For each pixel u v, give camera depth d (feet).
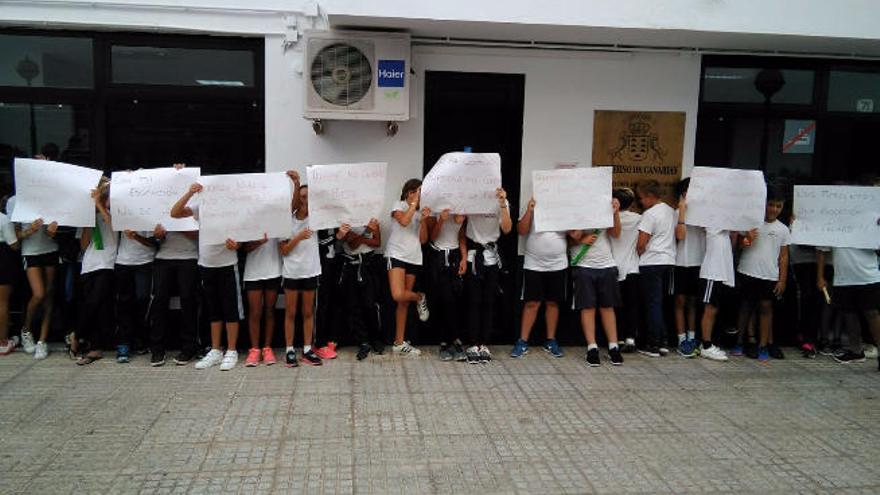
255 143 20.80
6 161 20.39
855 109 22.99
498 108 21.49
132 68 20.31
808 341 21.95
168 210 18.74
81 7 19.48
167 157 20.74
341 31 19.54
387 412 16.40
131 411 16.11
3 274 19.57
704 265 20.72
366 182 19.26
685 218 20.67
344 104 19.61
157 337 19.45
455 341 20.63
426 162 21.47
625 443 15.01
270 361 19.75
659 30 19.40
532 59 21.26
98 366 19.29
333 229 20.42
